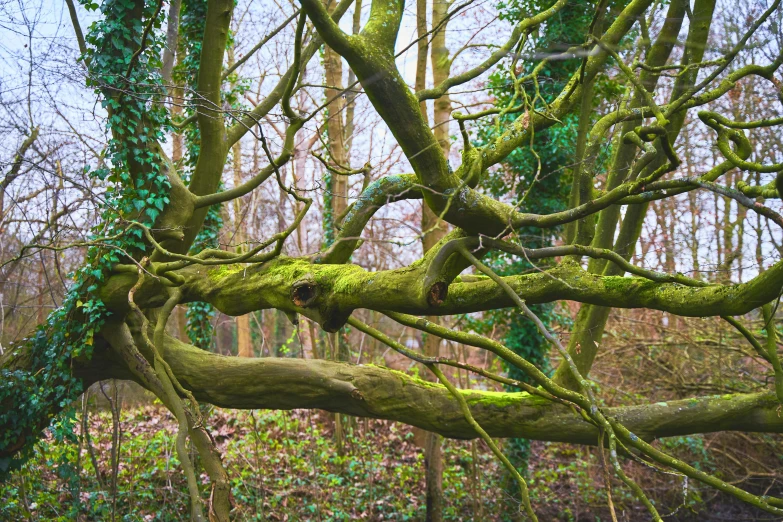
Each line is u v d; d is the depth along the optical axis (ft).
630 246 25.70
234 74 36.88
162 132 25.57
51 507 31.53
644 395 42.75
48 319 26.25
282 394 25.09
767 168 14.60
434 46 36.81
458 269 17.28
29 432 26.43
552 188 40.37
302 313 18.92
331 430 48.96
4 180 25.58
